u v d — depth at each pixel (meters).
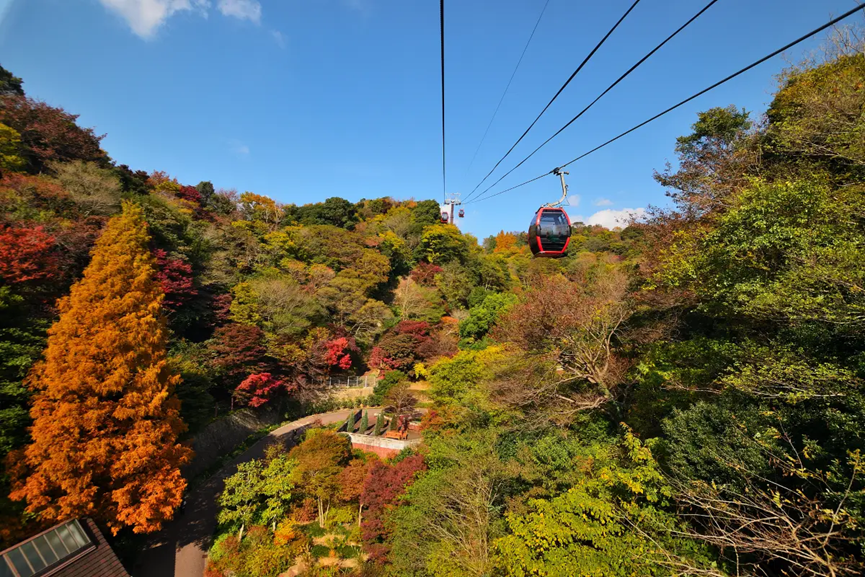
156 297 15.00
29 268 16.39
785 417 7.37
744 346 9.83
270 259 39.12
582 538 8.88
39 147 28.66
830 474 5.97
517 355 19.47
